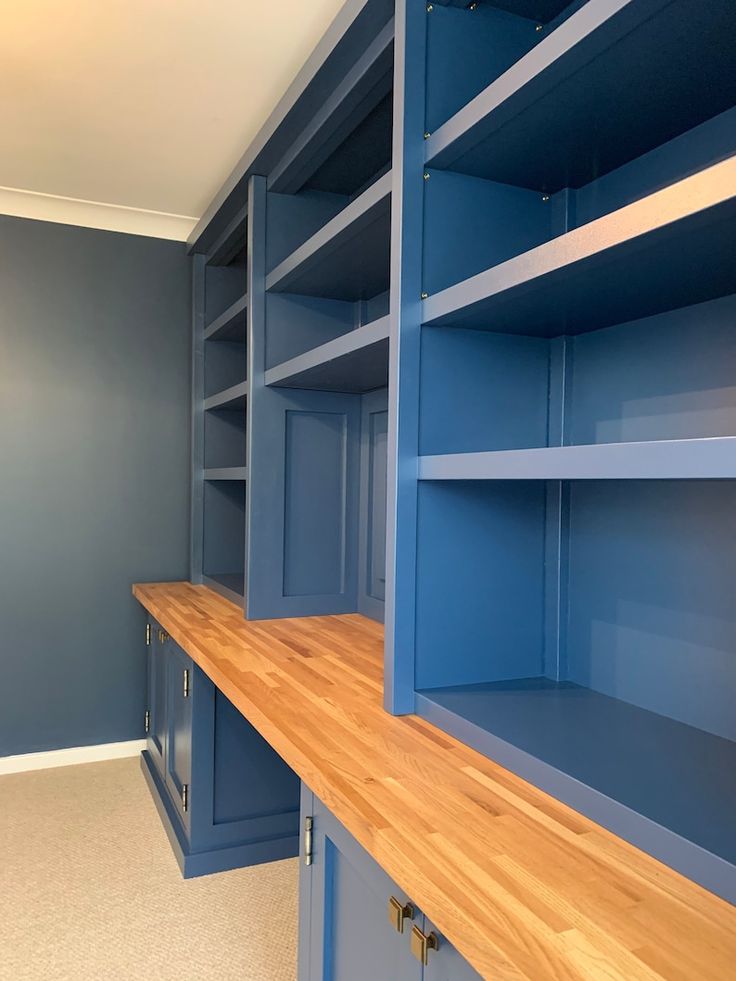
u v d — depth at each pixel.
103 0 1.65
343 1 1.65
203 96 2.06
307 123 1.92
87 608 3.01
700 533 1.15
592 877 0.78
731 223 0.82
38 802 2.64
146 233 3.07
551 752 1.03
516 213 1.42
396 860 0.83
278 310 2.29
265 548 2.26
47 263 2.93
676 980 0.62
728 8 0.87
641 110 1.12
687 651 1.17
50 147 2.40
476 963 0.68
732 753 1.04
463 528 1.38
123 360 3.05
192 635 2.01
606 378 1.35
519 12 1.42
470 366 1.39
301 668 1.65
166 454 3.12
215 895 2.07
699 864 0.76
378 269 2.01
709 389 1.15
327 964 1.14
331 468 2.36
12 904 2.01
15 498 2.90
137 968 1.75
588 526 1.38
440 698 1.29
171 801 2.49
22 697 2.92
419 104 1.34
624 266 0.98
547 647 1.45
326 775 1.04
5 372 2.88
